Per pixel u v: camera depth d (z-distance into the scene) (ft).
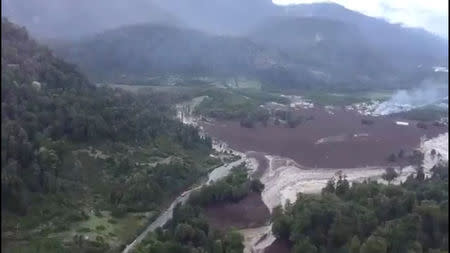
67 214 506.89
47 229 474.49
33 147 536.42
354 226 472.03
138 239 497.87
